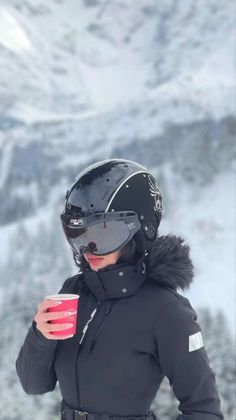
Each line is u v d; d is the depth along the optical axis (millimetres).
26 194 142250
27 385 2590
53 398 28234
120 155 166875
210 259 81250
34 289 48594
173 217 91688
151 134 176375
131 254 2445
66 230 2498
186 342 2307
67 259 74812
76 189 2467
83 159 182000
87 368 2377
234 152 104438
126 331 2355
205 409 2270
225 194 96438
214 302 71375
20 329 43781
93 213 2396
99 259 2445
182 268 2428
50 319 2244
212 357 35344
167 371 2348
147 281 2438
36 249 78312
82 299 2555
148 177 2549
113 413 2344
